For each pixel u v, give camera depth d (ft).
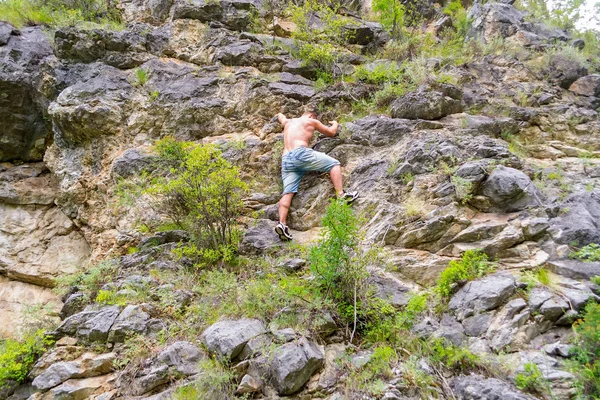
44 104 23.70
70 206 21.43
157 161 20.02
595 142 21.13
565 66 26.27
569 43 29.68
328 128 19.99
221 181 16.01
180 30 26.32
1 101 23.39
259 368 11.22
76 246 22.38
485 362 11.04
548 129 21.54
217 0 27.63
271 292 13.50
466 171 16.07
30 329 17.46
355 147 19.39
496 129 20.39
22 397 12.50
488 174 16.08
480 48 28.40
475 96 22.65
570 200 15.88
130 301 14.24
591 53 29.55
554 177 17.33
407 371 10.94
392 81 23.49
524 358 11.09
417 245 15.26
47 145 24.88
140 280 15.25
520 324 11.90
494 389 10.11
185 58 25.39
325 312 12.72
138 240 18.35
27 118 24.16
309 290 13.56
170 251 16.80
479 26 30.99
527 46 28.45
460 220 15.11
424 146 17.66
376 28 29.94
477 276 13.47
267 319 12.76
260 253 16.63
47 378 11.96
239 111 22.65
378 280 14.03
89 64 23.75
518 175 15.88
